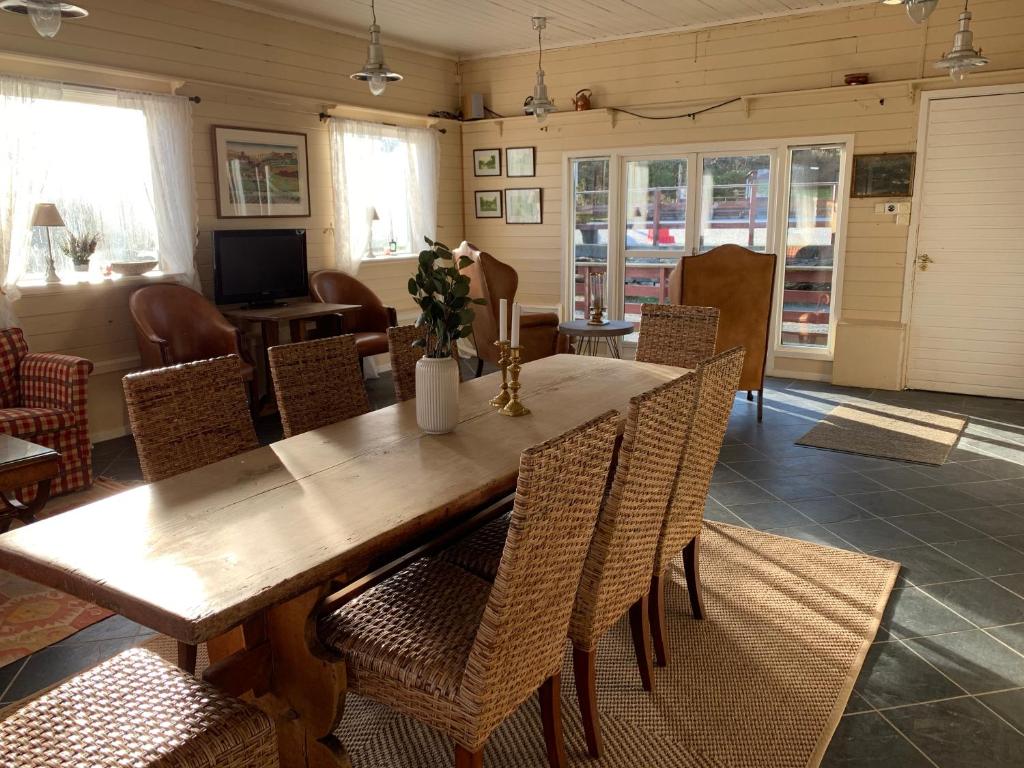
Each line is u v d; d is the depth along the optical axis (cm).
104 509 171
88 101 452
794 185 620
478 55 738
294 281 561
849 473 403
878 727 204
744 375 502
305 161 595
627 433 174
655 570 222
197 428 226
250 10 542
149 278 486
